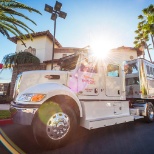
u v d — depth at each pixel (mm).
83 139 3965
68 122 3443
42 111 3203
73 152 3088
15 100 3623
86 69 4363
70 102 3787
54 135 3215
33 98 3188
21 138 3912
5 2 9625
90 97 4254
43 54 19062
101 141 3830
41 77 3965
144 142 3820
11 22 10141
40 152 3053
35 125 3125
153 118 6613
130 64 7082
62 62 5141
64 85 3793
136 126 5750
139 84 6555
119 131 4902
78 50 4484
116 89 4965
